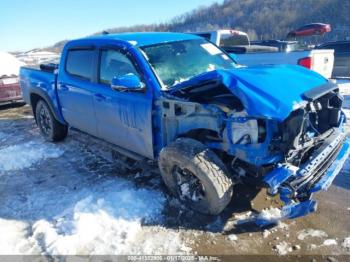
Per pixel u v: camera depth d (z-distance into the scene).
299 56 8.73
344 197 3.74
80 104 4.78
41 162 5.22
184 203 3.64
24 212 3.80
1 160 5.33
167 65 3.91
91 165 4.99
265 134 2.97
